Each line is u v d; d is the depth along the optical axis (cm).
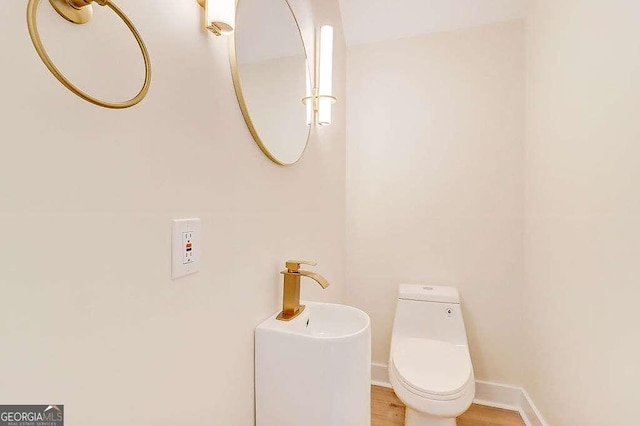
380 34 201
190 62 68
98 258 49
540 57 155
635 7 85
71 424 46
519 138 179
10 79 38
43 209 42
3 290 38
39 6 41
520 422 169
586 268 112
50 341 43
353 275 211
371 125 205
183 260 66
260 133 94
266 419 92
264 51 98
